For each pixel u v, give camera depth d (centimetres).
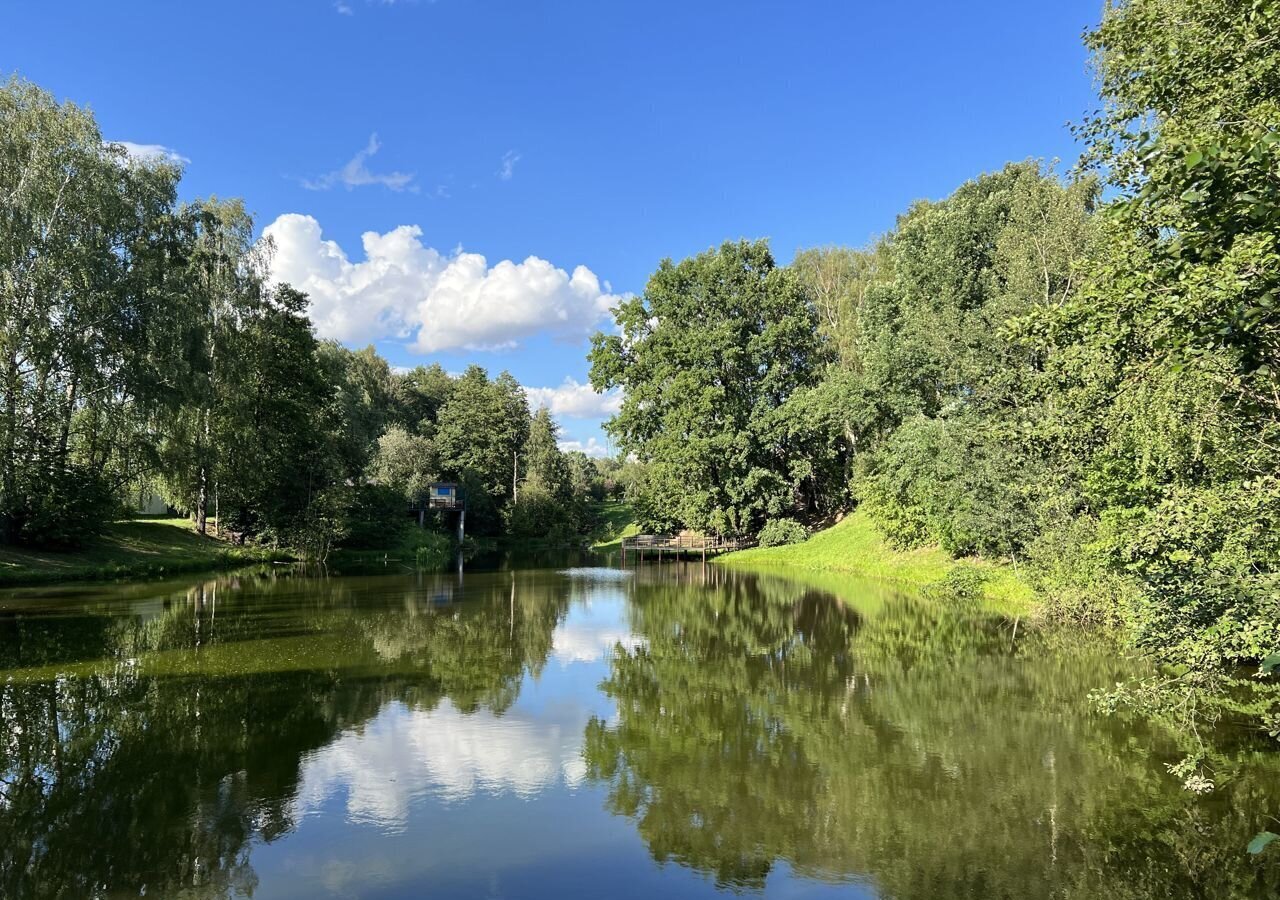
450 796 804
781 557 4038
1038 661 1445
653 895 611
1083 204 2408
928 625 1892
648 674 1380
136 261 2934
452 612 2116
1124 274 721
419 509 5528
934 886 625
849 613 2139
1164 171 552
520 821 745
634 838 714
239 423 3541
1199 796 788
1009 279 2400
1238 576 722
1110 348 756
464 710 1124
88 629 1697
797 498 5006
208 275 3544
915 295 3306
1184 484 844
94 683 1224
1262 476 693
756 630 1869
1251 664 1152
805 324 4388
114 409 2833
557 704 1167
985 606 2170
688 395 4291
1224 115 714
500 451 6962
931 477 2567
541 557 4928
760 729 1045
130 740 952
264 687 1224
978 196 3312
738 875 646
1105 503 1482
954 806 781
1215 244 527
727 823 748
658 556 4772
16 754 900
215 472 3562
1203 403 701
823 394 3769
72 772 848
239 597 2325
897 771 882
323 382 4225
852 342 4353
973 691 1235
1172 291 616
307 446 4081
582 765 902
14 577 2438
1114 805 773
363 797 797
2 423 2486
